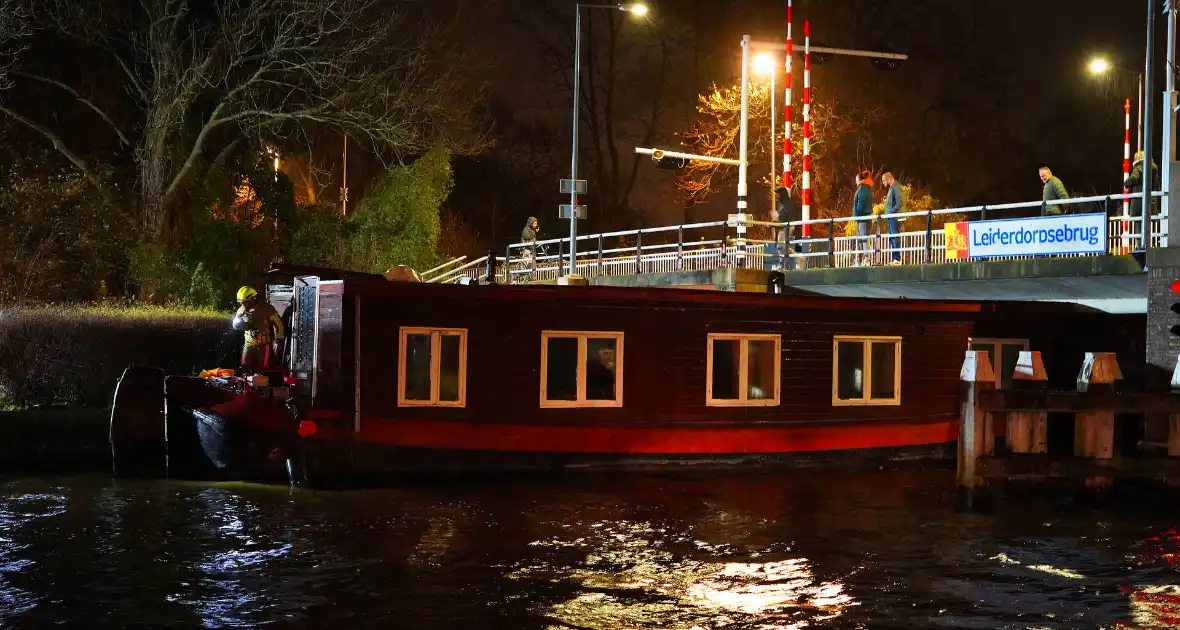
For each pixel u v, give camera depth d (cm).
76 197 3350
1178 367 1551
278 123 3781
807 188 2812
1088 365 1468
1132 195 1825
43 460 1758
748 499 1517
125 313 2348
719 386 1727
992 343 1970
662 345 1689
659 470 1689
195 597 1022
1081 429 1472
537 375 1628
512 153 5803
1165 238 1797
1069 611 1015
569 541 1254
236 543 1220
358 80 3669
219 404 1561
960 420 1456
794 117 4484
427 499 1473
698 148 5391
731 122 4581
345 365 1539
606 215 5862
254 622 955
